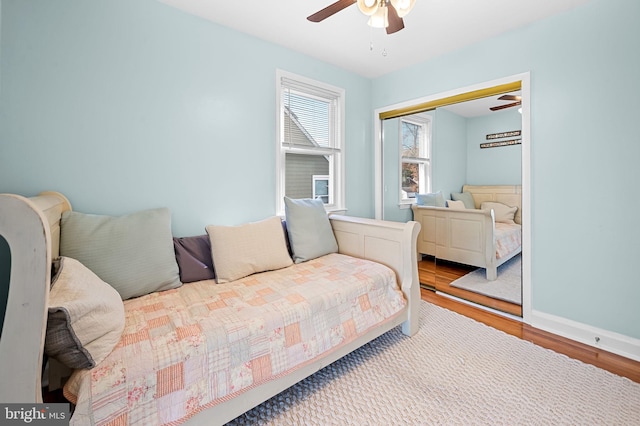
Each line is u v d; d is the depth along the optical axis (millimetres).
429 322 2262
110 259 1480
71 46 1574
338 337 1567
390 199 3375
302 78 2643
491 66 2342
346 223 2461
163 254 1665
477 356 1787
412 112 3045
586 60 1870
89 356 948
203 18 2047
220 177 2180
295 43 2445
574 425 1250
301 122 2740
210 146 2119
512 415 1311
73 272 1148
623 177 1770
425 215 3057
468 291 2707
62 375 1296
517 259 2330
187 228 2039
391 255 2102
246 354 1232
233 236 1926
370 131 3375
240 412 1215
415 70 2900
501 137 2404
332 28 2205
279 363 1317
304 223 2293
